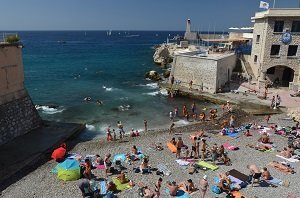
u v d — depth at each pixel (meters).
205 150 26.91
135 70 84.69
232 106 42.53
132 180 22.92
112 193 20.47
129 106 46.19
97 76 74.75
